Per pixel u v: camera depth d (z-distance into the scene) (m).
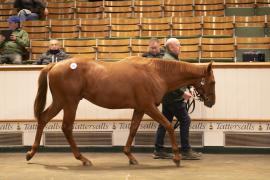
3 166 7.49
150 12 14.49
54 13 14.88
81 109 8.86
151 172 6.89
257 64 8.42
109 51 12.06
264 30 13.06
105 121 8.85
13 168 7.30
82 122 8.88
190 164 7.61
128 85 7.32
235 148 8.60
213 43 11.99
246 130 8.55
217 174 6.73
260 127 8.51
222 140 8.61
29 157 7.76
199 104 8.62
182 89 7.88
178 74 7.45
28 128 8.95
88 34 13.39
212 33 13.06
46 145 8.98
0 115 8.95
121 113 8.82
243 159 8.09
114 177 6.50
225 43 11.98
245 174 6.74
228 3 14.40
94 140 8.89
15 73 8.87
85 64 7.38
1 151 9.02
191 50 11.89
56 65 7.40
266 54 12.02
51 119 8.11
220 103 8.58
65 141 8.96
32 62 11.48
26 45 11.67
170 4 14.57
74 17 14.79
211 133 8.64
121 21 13.56
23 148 8.98
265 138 8.52
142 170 7.06
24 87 8.87
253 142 8.55
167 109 8.06
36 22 13.66
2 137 9.00
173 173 6.80
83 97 7.47
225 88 8.54
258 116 8.49
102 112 8.84
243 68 8.48
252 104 8.49
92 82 7.33
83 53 11.98
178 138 8.67
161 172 6.88
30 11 14.38
